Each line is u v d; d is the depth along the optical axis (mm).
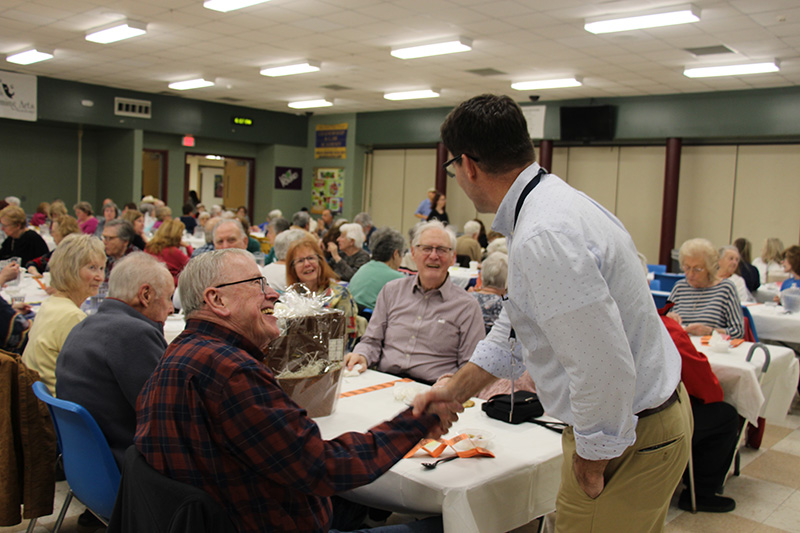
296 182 14969
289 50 8375
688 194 10031
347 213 14234
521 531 2457
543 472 1686
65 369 1949
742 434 3145
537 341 1312
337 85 10766
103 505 1812
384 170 13938
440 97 11383
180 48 8586
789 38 6406
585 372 1139
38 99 11211
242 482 1224
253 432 1195
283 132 14633
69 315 2400
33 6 6910
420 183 13328
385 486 1593
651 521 1400
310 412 1888
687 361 2652
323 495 1270
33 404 2055
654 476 1338
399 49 7875
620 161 10680
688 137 9609
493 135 1295
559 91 10000
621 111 10102
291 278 3146
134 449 1286
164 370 1251
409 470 1573
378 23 6848
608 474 1346
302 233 4012
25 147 12586
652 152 10344
